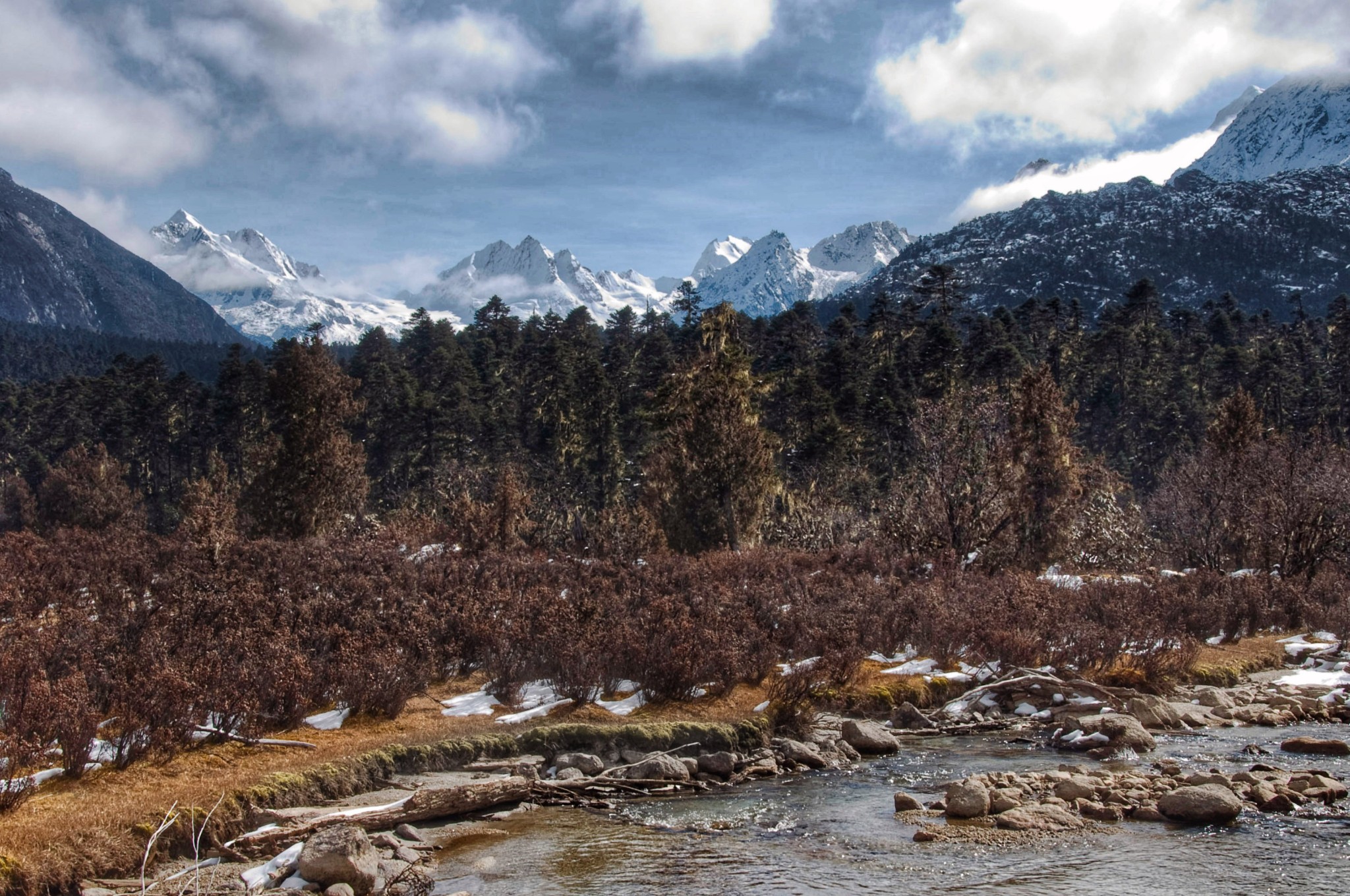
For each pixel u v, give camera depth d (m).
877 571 26.67
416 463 71.00
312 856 8.77
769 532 37.56
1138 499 62.38
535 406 79.81
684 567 23.95
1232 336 98.44
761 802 11.76
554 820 11.08
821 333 92.75
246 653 14.06
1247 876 8.82
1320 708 16.81
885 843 10.04
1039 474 30.70
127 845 9.25
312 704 14.00
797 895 8.56
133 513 51.94
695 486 32.62
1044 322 91.31
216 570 20.19
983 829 10.43
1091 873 8.95
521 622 16.59
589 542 29.67
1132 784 11.84
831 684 16.70
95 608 17.30
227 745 12.15
